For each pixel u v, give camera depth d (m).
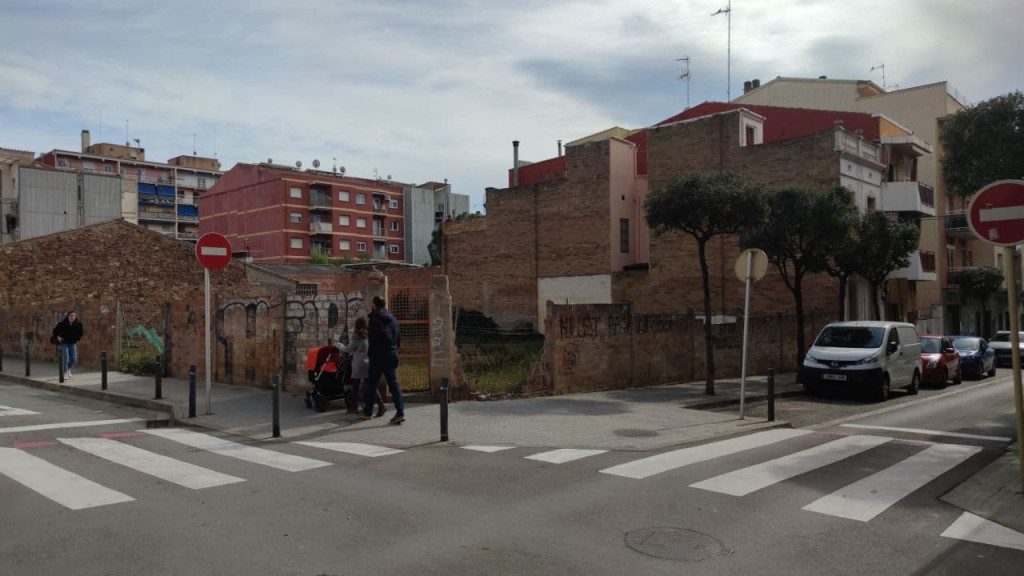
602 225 34.94
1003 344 28.62
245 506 5.87
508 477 7.00
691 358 18.73
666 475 7.13
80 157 82.19
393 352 10.29
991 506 6.27
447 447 8.62
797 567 4.63
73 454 8.09
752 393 15.98
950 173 14.34
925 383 19.69
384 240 81.00
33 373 17.75
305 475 7.06
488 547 4.88
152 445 8.73
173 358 16.73
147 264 29.16
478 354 19.05
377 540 5.01
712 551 4.88
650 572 4.47
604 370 15.75
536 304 37.47
